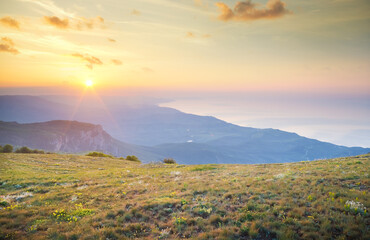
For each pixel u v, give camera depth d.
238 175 25.25
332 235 11.08
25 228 13.31
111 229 12.88
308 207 14.01
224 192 18.20
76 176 31.77
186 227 12.88
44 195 20.72
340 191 15.54
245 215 13.57
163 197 18.19
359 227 11.23
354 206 13.05
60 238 11.98
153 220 14.21
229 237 11.43
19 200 19.17
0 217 14.69
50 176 31.12
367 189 15.74
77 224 13.80
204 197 17.47
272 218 12.93
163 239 11.86
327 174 20.59
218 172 29.27
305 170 23.86
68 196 20.30
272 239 11.29
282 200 15.18
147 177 28.95
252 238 11.42
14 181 26.50
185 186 21.34
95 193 20.98
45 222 14.09
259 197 16.19
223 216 13.92
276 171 25.69
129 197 19.34
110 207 16.86
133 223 13.72
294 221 12.38
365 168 21.33
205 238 11.59
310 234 11.14
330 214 12.74
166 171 34.34
